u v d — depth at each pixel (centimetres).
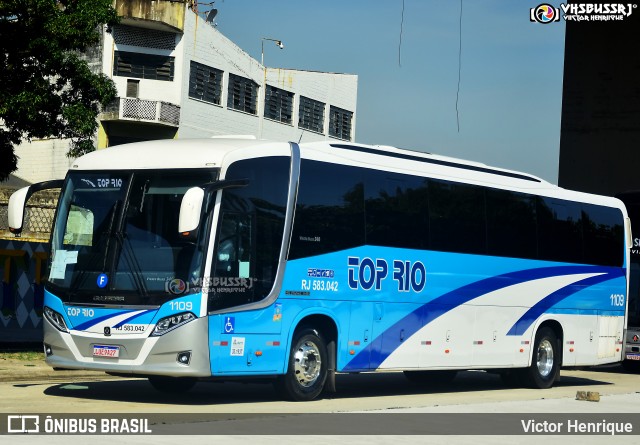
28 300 2427
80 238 1391
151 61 5069
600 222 2123
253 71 5641
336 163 1530
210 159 1357
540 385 1961
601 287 2109
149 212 1361
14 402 1331
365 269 1563
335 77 6334
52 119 2073
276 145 1446
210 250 1329
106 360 1340
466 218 1773
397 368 1620
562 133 3569
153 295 1326
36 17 1980
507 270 1858
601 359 2112
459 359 1748
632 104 3466
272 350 1411
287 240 1433
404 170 1658
